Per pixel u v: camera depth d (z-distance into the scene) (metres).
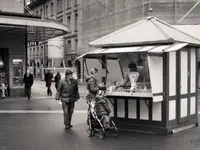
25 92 18.34
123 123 8.59
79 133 8.34
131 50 7.80
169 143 7.11
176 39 8.06
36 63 63.12
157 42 8.01
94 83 8.14
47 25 16.89
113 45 8.71
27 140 7.57
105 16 35.75
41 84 37.75
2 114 11.90
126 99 8.50
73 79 9.11
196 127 9.05
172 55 8.12
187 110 8.79
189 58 8.88
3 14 16.08
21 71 19.73
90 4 39.81
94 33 38.84
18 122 10.11
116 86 8.75
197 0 27.42
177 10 26.45
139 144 7.04
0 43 19.09
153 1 28.11
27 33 20.33
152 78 7.49
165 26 9.14
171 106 8.11
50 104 15.35
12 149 6.74
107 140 7.48
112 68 9.35
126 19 31.44
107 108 7.69
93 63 9.41
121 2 32.34
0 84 18.48
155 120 8.07
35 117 11.14
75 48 48.47
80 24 44.00
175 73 8.27
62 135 8.11
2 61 19.53
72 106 9.20
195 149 6.58
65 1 50.66
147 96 7.84
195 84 9.23
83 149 6.68
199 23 27.20
